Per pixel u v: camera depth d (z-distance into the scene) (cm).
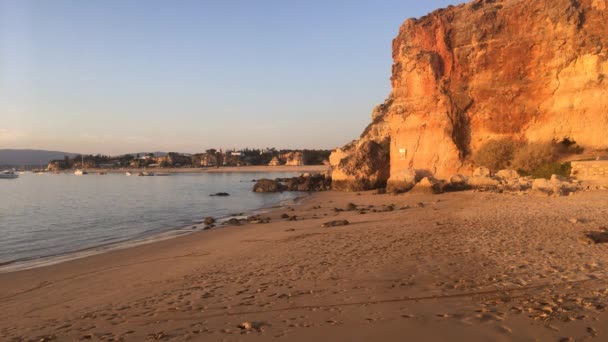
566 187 2366
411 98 3922
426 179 3394
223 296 908
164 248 1895
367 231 1716
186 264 1423
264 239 1817
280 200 4688
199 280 1113
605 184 2306
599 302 668
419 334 590
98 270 1492
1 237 2531
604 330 560
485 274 898
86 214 3741
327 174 6394
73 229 2814
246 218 2927
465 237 1369
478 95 3509
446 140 3625
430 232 1534
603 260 952
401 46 4175
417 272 964
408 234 1534
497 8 3488
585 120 2997
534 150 3027
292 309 764
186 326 720
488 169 3266
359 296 810
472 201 2467
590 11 3019
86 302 1014
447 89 3659
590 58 2991
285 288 926
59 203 5025
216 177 14088
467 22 3562
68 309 962
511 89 3344
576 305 661
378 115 6047
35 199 5731
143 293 1032
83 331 754
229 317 750
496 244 1217
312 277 1008
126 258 1706
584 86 3014
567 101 3089
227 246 1753
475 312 663
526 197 2361
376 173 4875
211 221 2805
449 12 3709
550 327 581
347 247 1387
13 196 6384
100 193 6944
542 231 1376
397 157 4003
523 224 1537
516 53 3331
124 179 13862
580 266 909
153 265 1487
